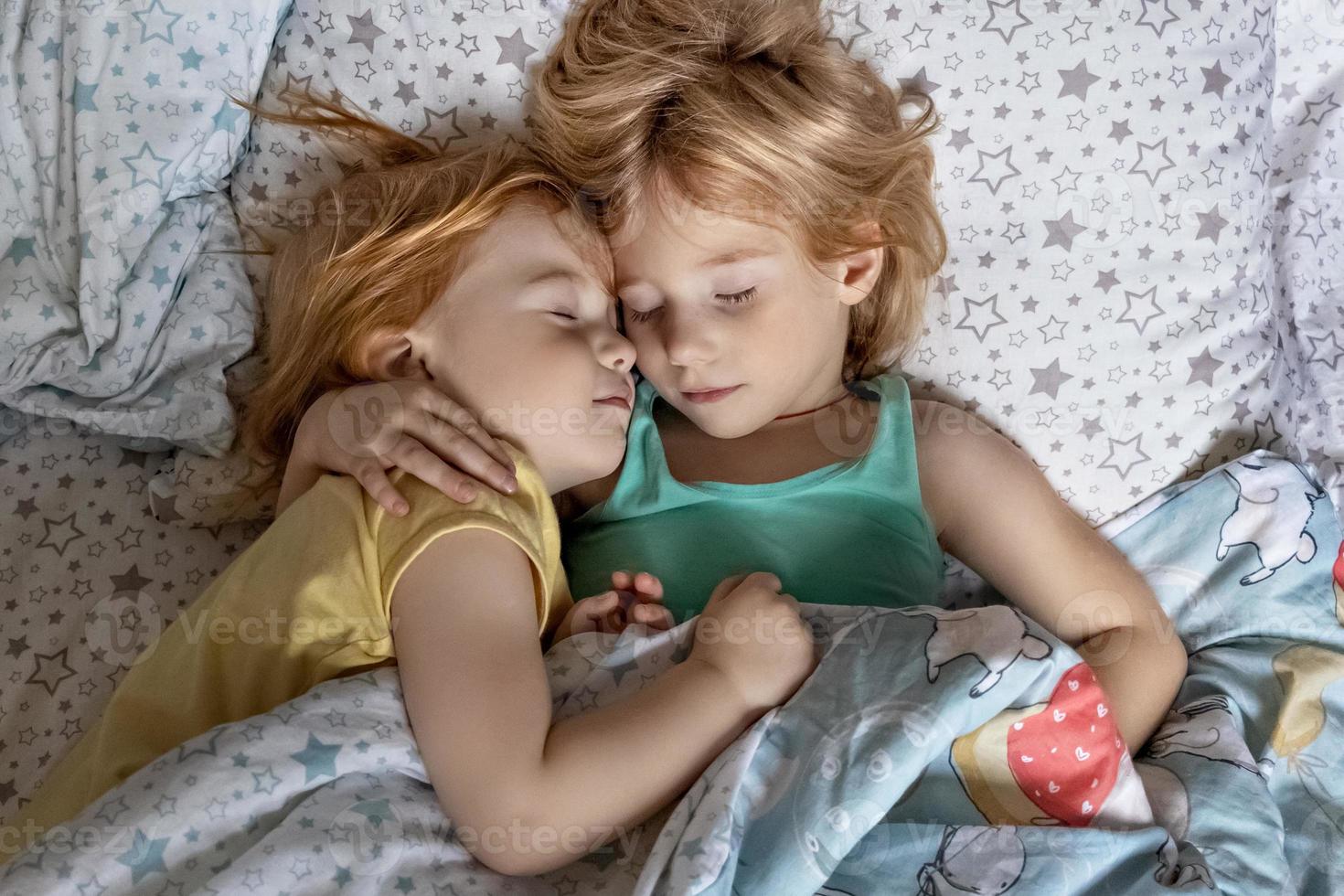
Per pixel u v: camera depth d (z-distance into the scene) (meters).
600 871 0.73
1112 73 1.03
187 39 0.94
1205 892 0.73
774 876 0.69
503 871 0.71
